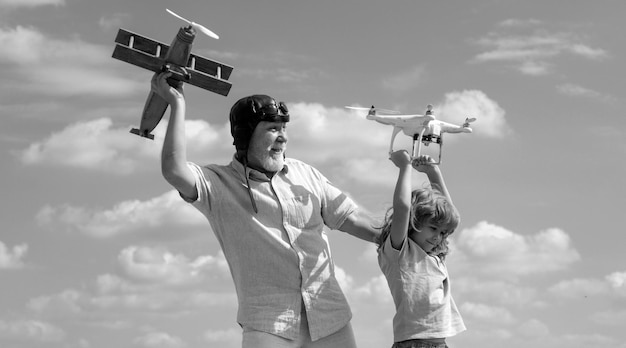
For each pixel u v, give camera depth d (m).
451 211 5.21
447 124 5.29
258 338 5.06
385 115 5.30
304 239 5.12
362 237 5.36
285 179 5.18
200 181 5.03
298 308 5.09
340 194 5.30
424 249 5.27
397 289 5.21
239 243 5.10
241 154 5.13
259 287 5.09
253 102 5.10
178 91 4.95
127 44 4.88
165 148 4.91
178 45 4.86
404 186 5.17
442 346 5.20
